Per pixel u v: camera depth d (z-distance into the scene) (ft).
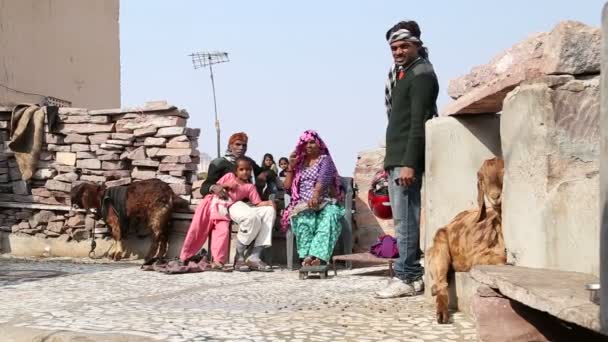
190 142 38.37
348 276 29.71
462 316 17.39
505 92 15.97
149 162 38.09
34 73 56.59
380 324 16.72
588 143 13.65
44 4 57.98
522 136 14.57
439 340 14.94
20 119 39.70
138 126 38.40
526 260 14.42
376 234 36.47
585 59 13.74
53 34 59.16
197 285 26.07
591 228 12.66
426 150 19.63
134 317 18.04
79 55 62.75
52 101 58.08
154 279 28.04
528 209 14.29
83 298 22.12
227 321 17.37
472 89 18.28
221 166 33.71
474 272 13.64
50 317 18.10
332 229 29.43
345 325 16.66
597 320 8.99
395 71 21.35
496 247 16.87
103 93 66.44
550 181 13.58
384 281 27.35
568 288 11.10
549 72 13.96
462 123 19.30
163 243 35.76
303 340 14.98
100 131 38.99
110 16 67.62
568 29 13.74
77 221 38.81
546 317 12.57
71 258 38.29
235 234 36.19
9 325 16.88
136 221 36.65
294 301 21.26
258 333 15.75
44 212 39.47
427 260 19.83
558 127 13.64
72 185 39.14
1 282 26.48
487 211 17.60
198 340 14.90
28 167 39.58
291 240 33.09
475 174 19.21
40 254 39.34
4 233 40.09
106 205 36.52
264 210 32.58
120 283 26.50
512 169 15.17
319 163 30.17
